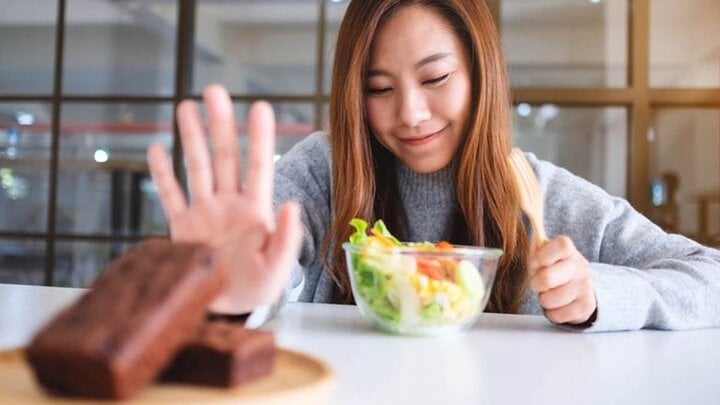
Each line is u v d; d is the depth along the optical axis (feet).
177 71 13.21
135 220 13.20
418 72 3.90
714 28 13.03
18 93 13.62
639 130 12.96
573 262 2.82
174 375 1.48
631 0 13.01
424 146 4.11
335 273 4.41
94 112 13.34
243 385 1.48
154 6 13.37
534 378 1.97
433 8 3.90
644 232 4.29
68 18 13.53
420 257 2.62
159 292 1.42
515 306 4.15
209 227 2.13
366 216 4.28
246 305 2.15
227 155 2.15
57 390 1.33
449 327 2.64
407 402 1.66
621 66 13.10
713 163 14.24
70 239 13.23
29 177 13.37
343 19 4.14
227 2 13.29
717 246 13.24
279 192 4.61
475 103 4.09
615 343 2.66
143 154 13.21
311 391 1.41
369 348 2.41
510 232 4.15
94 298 1.40
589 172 13.28
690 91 13.05
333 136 4.27
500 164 4.13
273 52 13.20
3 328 2.60
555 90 13.00
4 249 13.35
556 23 13.12
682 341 2.75
